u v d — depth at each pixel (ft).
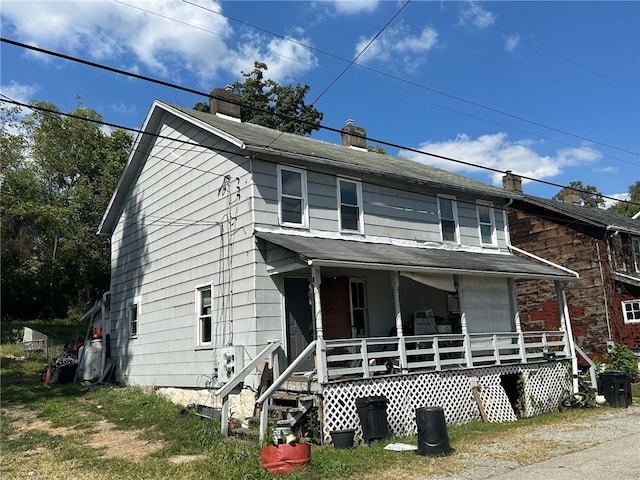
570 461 27.53
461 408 42.55
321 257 35.50
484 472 25.90
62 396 51.24
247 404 38.65
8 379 62.18
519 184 84.84
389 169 52.34
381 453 30.27
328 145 61.41
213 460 28.32
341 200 48.08
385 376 38.04
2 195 109.19
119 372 58.65
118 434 36.50
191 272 47.70
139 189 58.70
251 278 40.14
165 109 52.06
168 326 50.26
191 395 45.57
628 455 28.09
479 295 52.26
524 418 46.55
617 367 64.49
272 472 26.20
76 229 123.95
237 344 40.70
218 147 45.93
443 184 55.21
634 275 74.54
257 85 121.70
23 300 114.32
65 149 134.72
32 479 25.85
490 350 52.37
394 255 43.78
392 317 51.31
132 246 59.06
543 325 78.18
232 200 43.42
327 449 31.45
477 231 60.44
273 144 43.93
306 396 35.06
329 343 35.78
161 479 25.34
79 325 111.65
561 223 78.84
